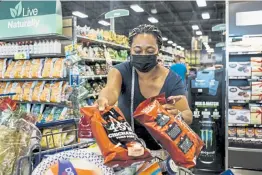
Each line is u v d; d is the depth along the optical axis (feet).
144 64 3.95
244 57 13.66
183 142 3.20
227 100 13.24
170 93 4.29
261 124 12.98
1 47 15.26
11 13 14.60
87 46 16.89
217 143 14.01
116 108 3.20
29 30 14.16
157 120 3.22
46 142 4.51
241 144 13.29
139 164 3.38
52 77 14.39
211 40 78.89
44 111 14.97
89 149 3.32
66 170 3.11
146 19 58.49
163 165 3.99
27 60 15.48
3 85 15.97
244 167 13.16
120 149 2.82
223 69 13.94
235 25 13.08
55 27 13.56
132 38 4.03
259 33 12.80
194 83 14.11
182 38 83.35
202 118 14.14
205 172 14.02
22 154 3.68
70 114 13.89
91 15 53.11
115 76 4.33
